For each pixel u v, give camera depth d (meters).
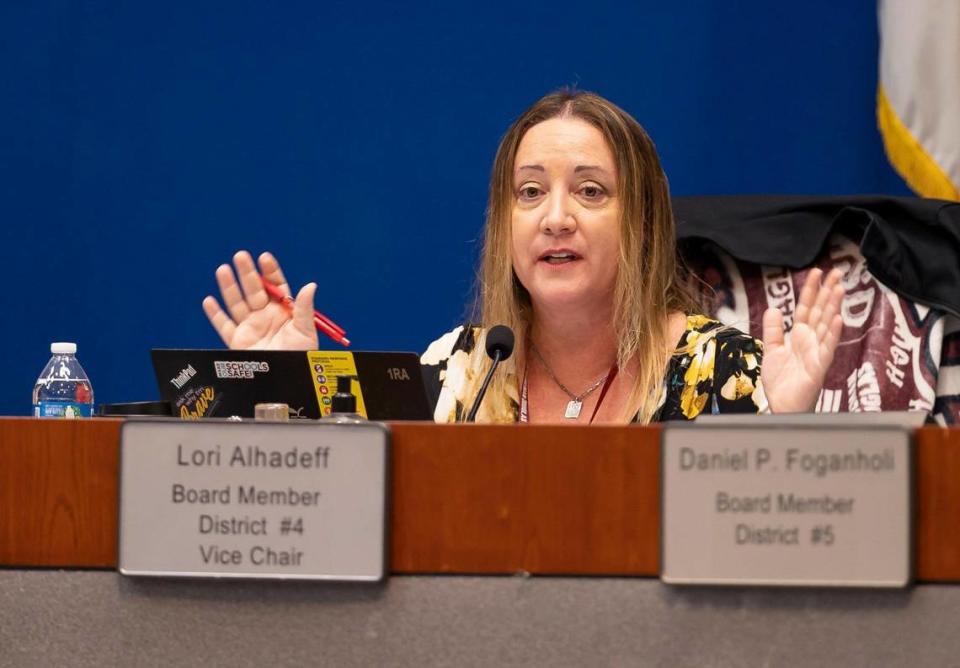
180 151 10.53
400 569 3.23
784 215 7.75
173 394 5.52
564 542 3.19
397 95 10.37
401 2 10.34
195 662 3.28
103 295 10.55
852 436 3.10
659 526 3.15
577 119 6.71
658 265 6.82
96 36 10.58
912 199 7.59
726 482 3.12
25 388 10.58
